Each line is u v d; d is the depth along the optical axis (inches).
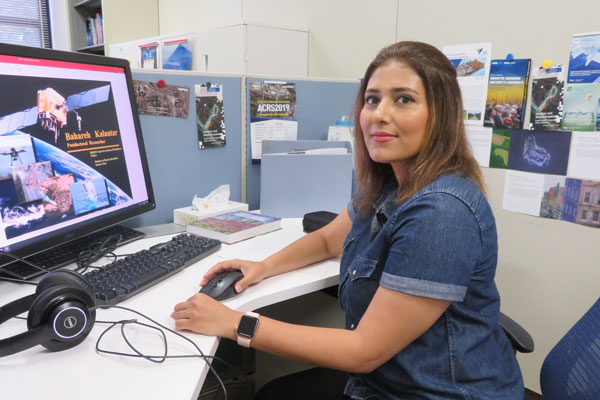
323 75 97.3
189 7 135.6
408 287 28.2
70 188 38.9
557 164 63.7
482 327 31.7
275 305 59.6
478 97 70.9
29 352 26.4
